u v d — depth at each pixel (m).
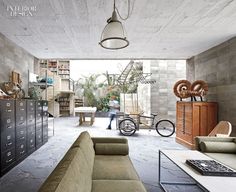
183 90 5.30
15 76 4.76
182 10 3.10
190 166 2.12
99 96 13.26
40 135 4.73
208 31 4.01
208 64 5.36
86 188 1.40
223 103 4.65
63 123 9.21
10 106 3.24
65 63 13.14
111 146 2.86
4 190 2.50
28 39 4.48
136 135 6.29
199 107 4.69
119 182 1.87
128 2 2.82
